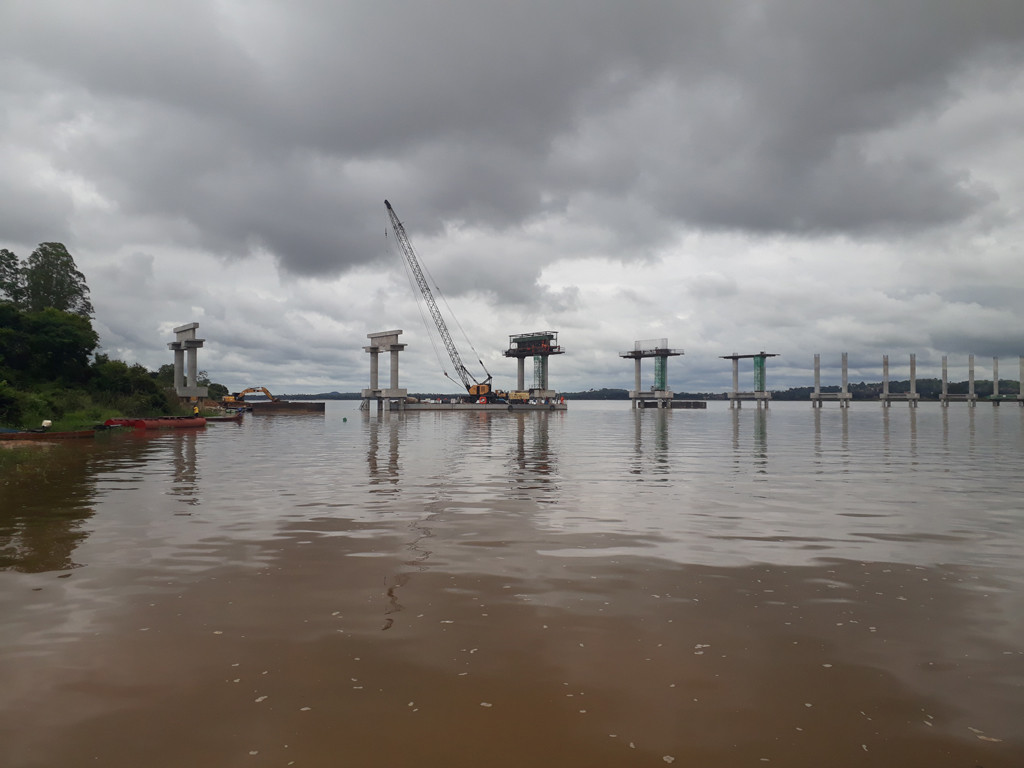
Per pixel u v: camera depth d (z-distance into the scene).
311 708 8.50
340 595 13.21
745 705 8.59
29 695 8.84
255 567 15.41
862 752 7.49
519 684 9.18
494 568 15.37
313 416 181.62
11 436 59.56
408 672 9.56
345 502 25.56
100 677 9.38
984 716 8.30
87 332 110.00
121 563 15.76
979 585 13.94
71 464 40.53
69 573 14.84
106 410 97.75
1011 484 31.36
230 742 7.68
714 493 28.25
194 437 73.50
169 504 24.88
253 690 8.98
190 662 9.88
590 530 19.89
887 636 10.95
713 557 16.44
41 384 96.81
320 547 17.53
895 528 20.22
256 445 60.81
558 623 11.59
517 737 7.82
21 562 15.82
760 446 60.25
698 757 7.40
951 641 10.72
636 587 13.79
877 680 9.30
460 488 29.95
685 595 13.24
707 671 9.60
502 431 93.69
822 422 132.00
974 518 21.98
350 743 7.68
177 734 7.86
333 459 45.81
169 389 157.62
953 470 38.16
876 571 15.07
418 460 45.31
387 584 14.02
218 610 12.28
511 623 11.59
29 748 7.55
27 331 102.56
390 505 24.83
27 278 128.88
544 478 34.12
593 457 47.97
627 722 8.16
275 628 11.33
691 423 129.00
